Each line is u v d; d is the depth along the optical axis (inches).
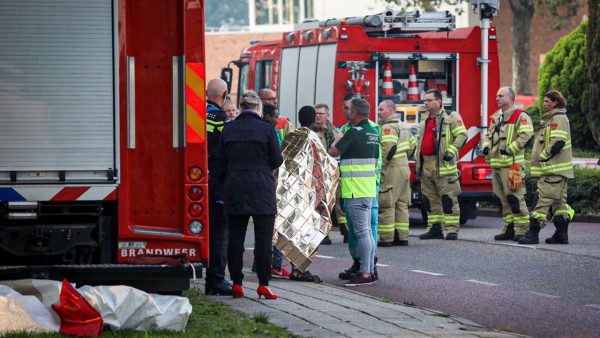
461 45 2087.8
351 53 2076.8
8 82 915.4
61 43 920.3
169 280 979.9
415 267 1489.9
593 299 1221.7
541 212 1706.4
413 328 1013.2
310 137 1364.4
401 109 2090.3
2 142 915.4
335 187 1374.3
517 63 4443.9
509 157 1753.2
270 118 1406.3
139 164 933.8
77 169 924.6
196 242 940.6
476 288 1304.1
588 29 2716.5
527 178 2266.2
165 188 936.9
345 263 1558.8
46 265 924.0
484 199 2053.4
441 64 2118.6
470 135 2086.6
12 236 916.0
